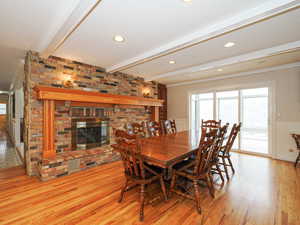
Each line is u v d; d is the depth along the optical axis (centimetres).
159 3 159
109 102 350
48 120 269
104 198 205
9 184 242
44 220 163
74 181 254
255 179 264
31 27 204
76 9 156
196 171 185
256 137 428
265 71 397
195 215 173
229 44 255
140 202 186
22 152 425
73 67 326
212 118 516
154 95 544
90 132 346
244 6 166
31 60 270
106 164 340
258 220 165
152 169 204
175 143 236
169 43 251
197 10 171
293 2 148
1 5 162
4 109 920
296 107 355
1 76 454
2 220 162
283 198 206
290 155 364
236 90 459
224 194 216
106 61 335
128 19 187
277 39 237
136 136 166
